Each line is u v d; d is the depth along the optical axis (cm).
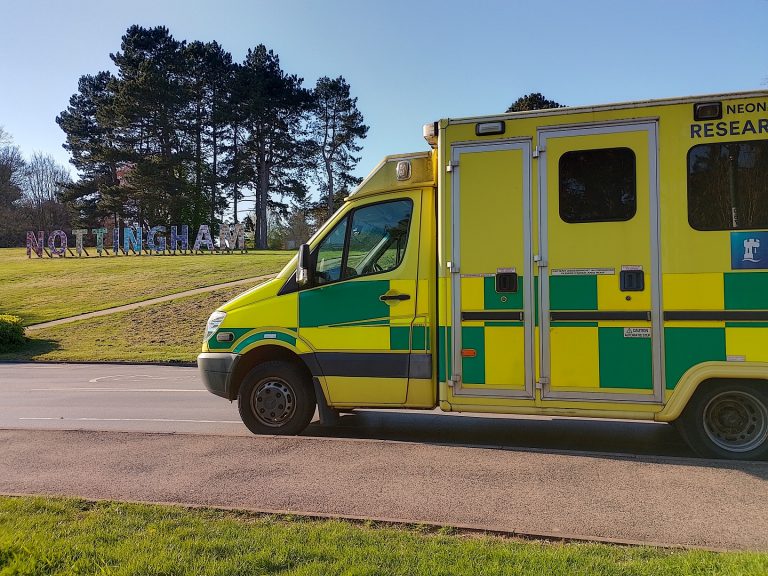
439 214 655
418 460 584
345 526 419
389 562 358
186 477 542
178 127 6262
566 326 611
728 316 573
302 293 706
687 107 590
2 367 1752
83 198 7069
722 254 576
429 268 666
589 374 605
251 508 461
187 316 2478
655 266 591
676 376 585
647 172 596
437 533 412
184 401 1045
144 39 6406
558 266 615
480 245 637
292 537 397
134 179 5922
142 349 2023
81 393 1167
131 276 3528
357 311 684
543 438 718
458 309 642
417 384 662
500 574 342
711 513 449
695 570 344
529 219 625
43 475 553
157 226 5947
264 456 603
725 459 582
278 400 711
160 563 355
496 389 630
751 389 579
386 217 692
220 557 366
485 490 500
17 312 2738
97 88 7488
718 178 581
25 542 385
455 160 646
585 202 611
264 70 6875
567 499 478
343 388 684
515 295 626
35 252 5109
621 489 500
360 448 627
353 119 7588
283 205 7281
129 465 580
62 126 7450
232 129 6906
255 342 714
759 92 576
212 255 4644
